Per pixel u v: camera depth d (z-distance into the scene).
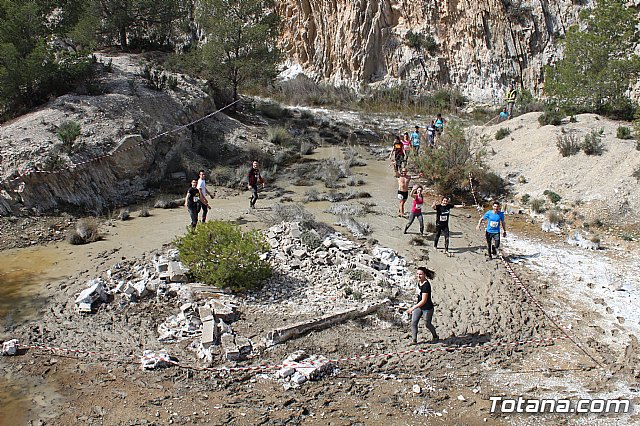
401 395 9.28
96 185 18.22
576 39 23.53
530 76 33.94
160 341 10.52
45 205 16.94
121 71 24.36
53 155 17.38
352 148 27.19
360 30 38.28
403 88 36.69
